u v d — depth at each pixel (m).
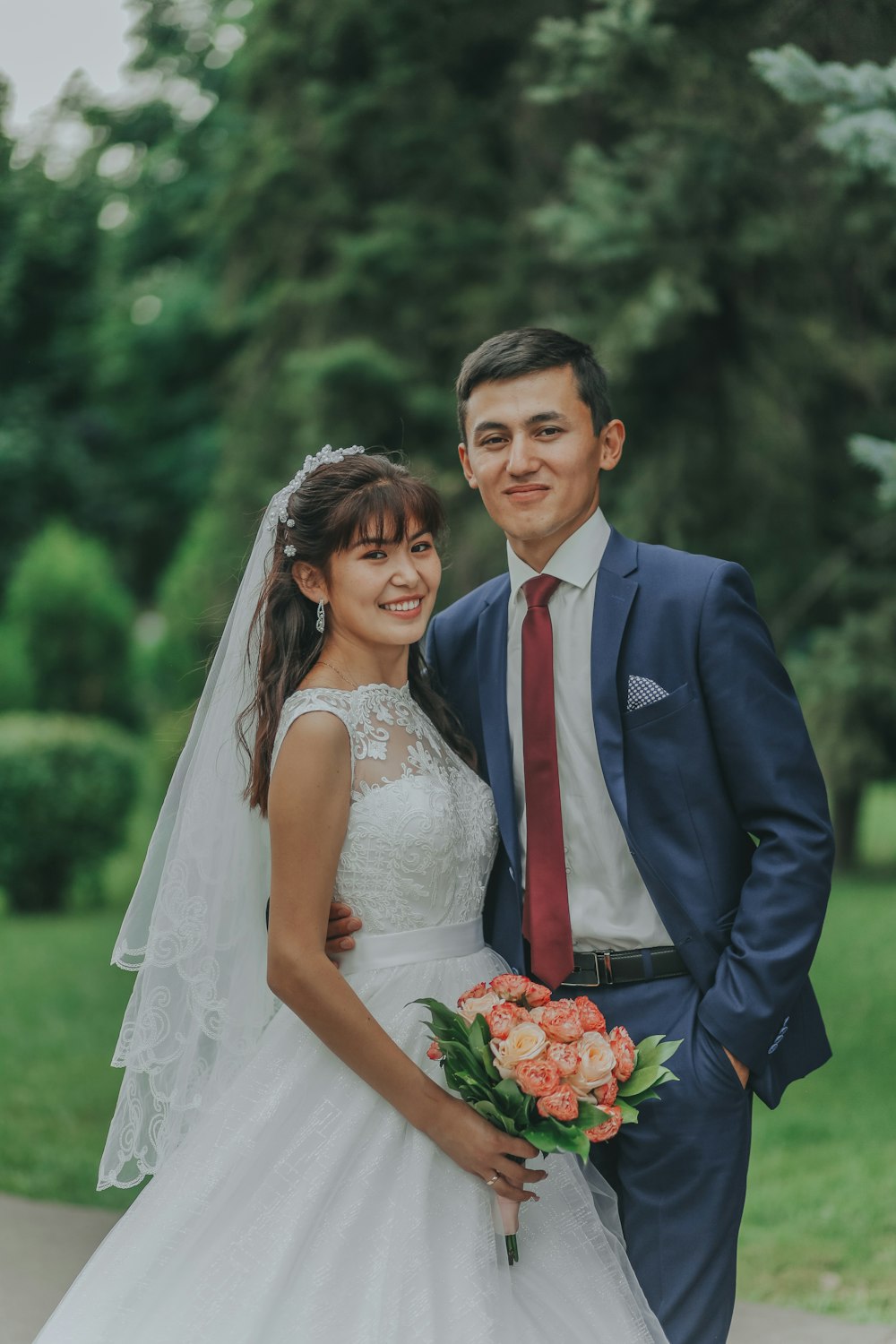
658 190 7.18
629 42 5.92
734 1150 2.40
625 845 2.50
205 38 17.33
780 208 7.30
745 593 2.52
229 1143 2.35
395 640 2.45
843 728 9.53
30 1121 5.33
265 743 2.49
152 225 18.23
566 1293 2.33
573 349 2.49
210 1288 2.23
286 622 2.53
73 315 17.80
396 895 2.39
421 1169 2.30
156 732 13.91
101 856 10.87
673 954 2.47
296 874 2.30
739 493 9.02
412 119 10.54
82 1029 6.91
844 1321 3.40
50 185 17.38
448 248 10.44
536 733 2.53
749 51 5.99
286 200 11.26
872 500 9.72
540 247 9.74
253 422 11.80
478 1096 2.22
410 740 2.47
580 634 2.54
